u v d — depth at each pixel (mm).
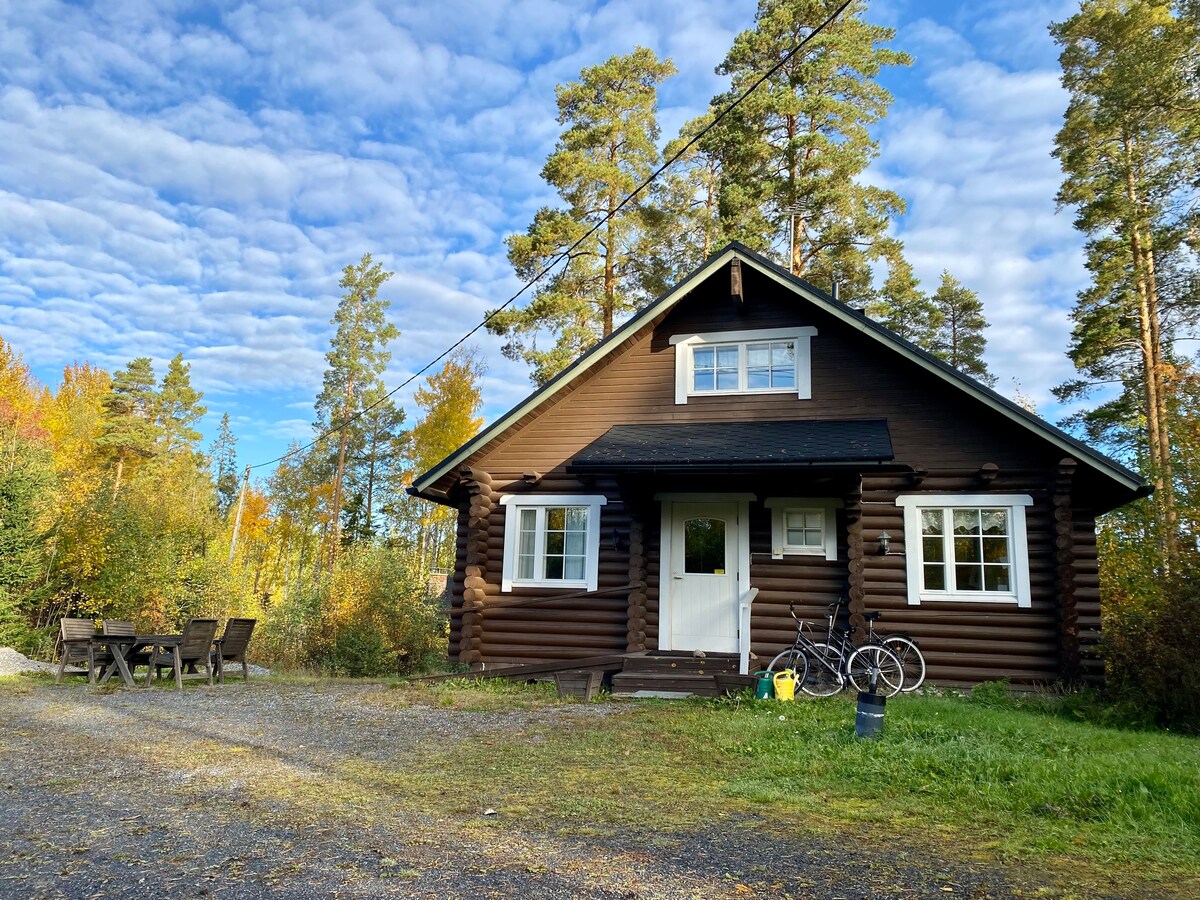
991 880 4207
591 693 11688
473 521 14047
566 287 25703
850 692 11422
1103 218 22672
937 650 12094
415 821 5344
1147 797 5625
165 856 4629
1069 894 4004
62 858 4613
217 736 8648
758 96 23469
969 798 5867
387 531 40812
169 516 23641
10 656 15633
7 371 30328
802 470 11422
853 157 22781
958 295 37656
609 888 4090
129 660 14234
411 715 10117
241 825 5254
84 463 31500
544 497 14203
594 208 26062
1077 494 12094
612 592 13367
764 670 11938
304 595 22031
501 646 13852
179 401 55781
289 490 43062
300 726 9297
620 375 14516
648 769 6973
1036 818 5383
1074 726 8906
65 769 7023
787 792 6117
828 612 12484
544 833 5062
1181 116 19734
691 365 14266
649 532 13531
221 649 13859
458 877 4250
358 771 6902
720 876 4270
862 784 6301
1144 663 10148
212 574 23859
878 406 13133
